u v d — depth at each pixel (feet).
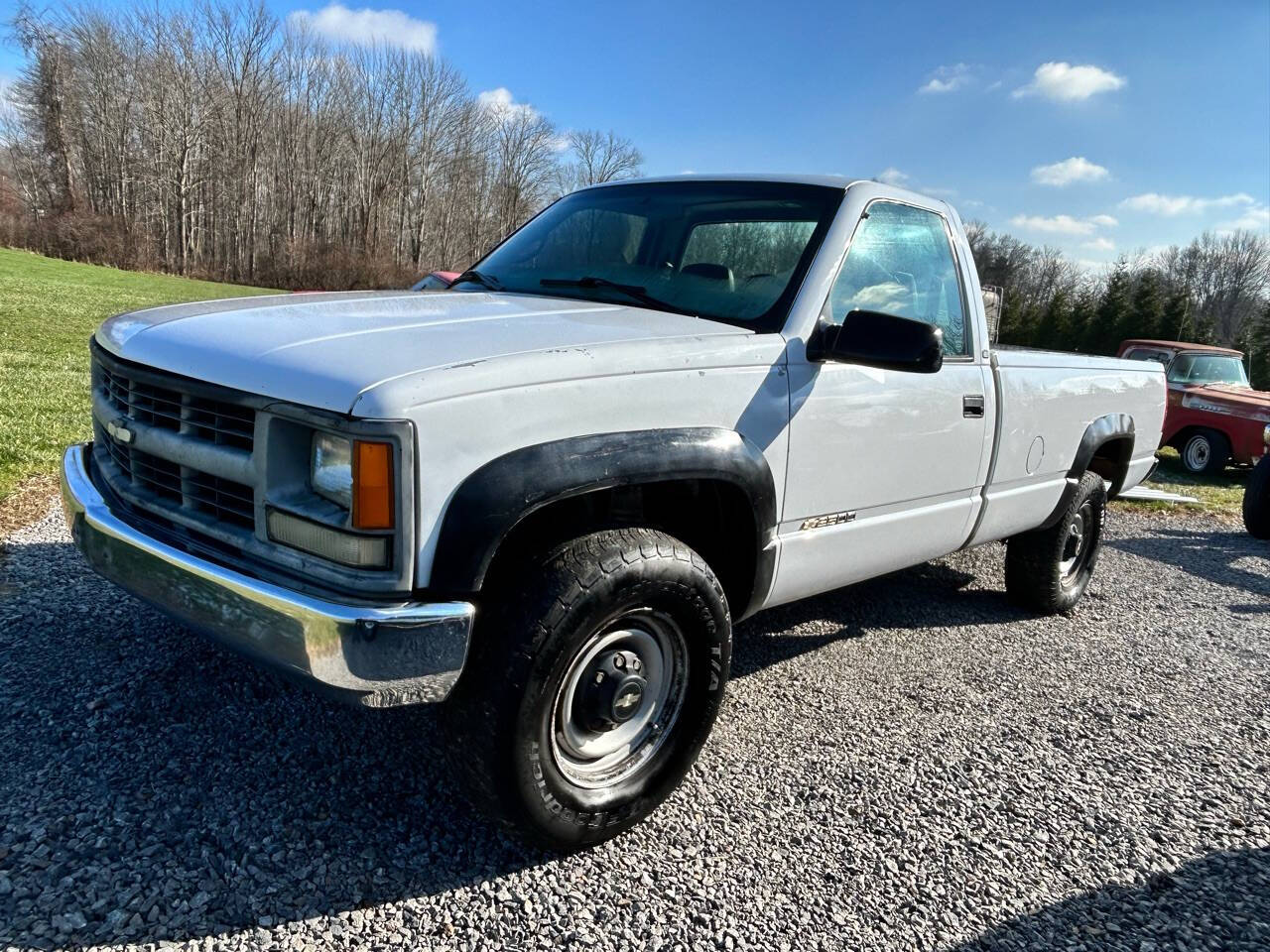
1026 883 8.34
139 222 201.05
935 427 11.27
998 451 12.66
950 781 10.04
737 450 8.53
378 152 218.59
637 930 7.24
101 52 199.72
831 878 8.14
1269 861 9.01
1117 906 8.10
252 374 6.99
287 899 7.22
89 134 203.31
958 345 12.09
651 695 8.47
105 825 7.88
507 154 227.40
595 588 7.22
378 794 8.74
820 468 9.73
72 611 12.23
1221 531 27.55
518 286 11.23
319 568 6.73
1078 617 16.66
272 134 214.69
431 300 9.55
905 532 11.45
